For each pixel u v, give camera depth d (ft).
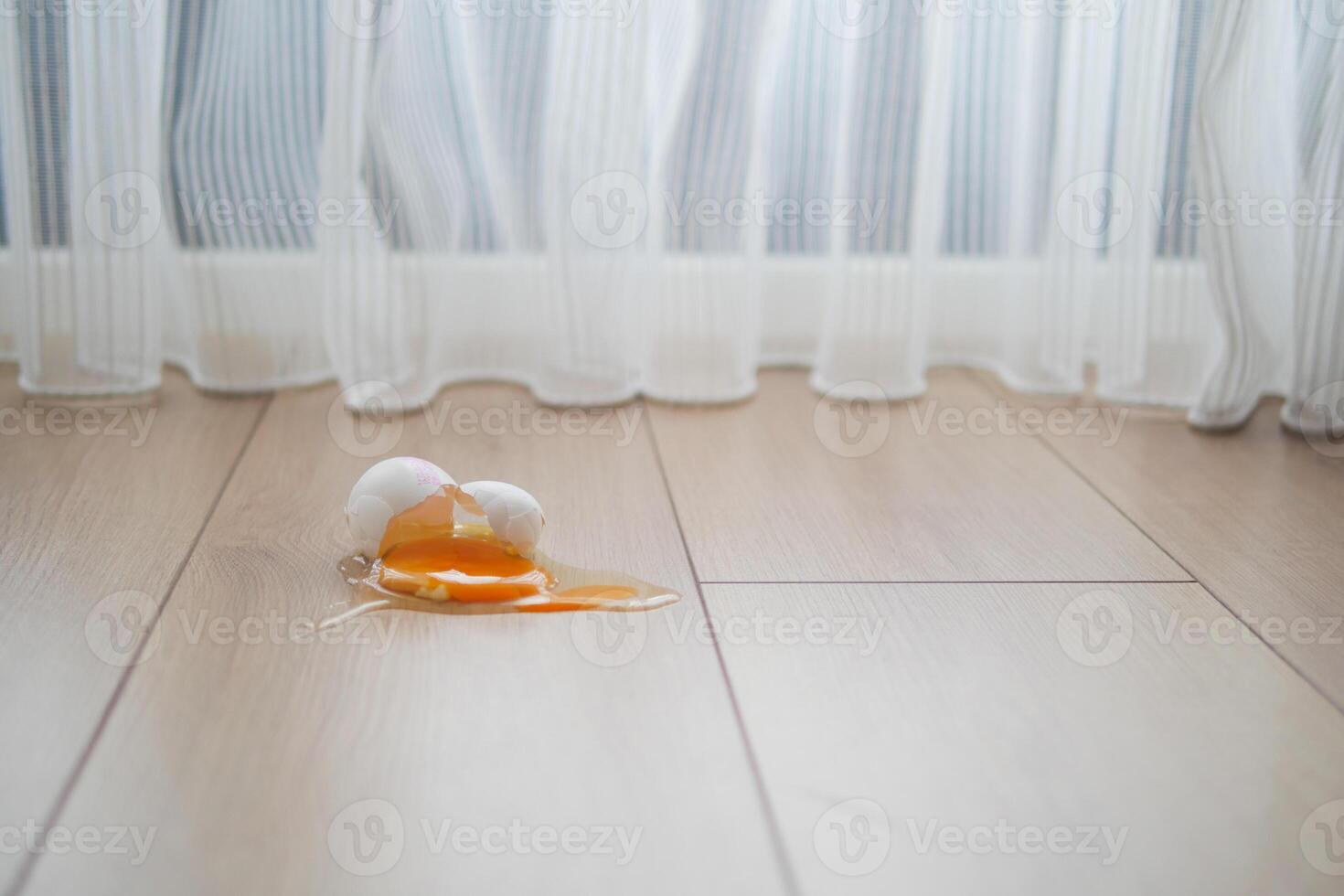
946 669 1.85
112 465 2.45
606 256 2.77
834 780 1.63
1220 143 2.62
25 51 2.62
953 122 2.96
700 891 1.48
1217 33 2.57
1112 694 1.81
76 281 2.73
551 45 2.70
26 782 1.60
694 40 2.66
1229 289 2.68
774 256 3.09
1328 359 2.70
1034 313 2.91
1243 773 1.67
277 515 2.27
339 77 2.60
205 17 2.62
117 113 2.67
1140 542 2.24
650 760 1.66
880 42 2.71
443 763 1.64
